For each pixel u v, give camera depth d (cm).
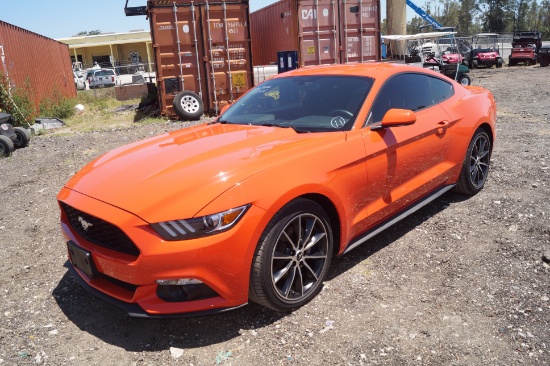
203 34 1232
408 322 296
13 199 611
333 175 326
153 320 318
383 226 387
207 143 346
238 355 276
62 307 339
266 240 288
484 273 349
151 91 1609
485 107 504
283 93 424
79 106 1767
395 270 362
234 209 274
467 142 467
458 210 469
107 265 286
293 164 308
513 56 2927
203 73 1262
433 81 461
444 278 346
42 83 1820
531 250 376
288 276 310
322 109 384
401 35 1752
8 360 281
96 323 318
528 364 254
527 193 499
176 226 267
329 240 333
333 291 337
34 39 1797
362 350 273
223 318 315
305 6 1319
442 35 1667
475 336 279
